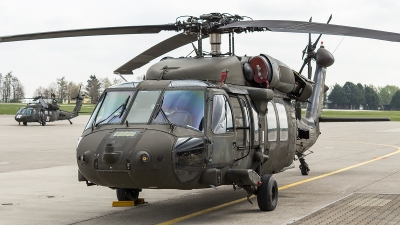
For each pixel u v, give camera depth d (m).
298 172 19.11
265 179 11.21
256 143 11.27
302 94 13.73
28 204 12.48
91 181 9.80
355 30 8.97
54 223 10.30
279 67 12.31
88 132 10.09
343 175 17.98
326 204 12.18
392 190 14.31
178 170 9.27
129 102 10.23
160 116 9.85
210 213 11.16
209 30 11.37
